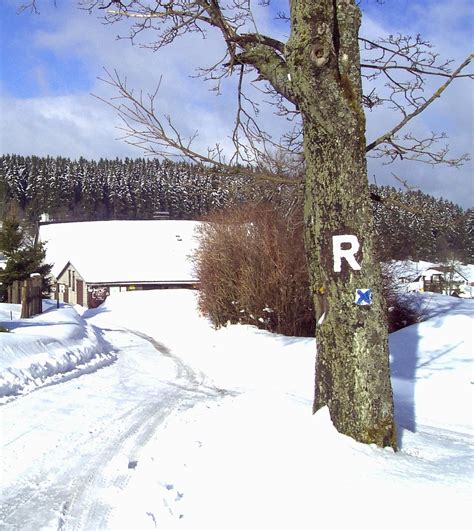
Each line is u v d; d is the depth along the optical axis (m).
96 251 49.31
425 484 4.54
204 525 4.19
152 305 33.81
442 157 6.95
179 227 53.00
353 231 5.45
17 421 7.76
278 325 18.67
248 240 19.73
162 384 11.46
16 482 5.62
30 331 14.15
